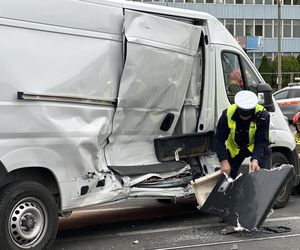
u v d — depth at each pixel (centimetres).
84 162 614
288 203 885
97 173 634
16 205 544
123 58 654
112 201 646
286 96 2170
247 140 685
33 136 561
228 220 663
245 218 650
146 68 672
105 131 641
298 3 5875
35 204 561
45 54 573
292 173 682
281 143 842
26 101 554
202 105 754
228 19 5681
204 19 755
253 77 825
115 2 646
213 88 760
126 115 669
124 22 651
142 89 675
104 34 634
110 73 642
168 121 725
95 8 624
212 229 705
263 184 666
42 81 569
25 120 552
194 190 704
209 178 708
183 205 880
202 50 755
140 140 702
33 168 573
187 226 726
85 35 613
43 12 572
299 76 5328
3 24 539
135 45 655
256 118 670
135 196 671
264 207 652
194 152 745
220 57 768
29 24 559
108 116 645
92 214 817
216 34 768
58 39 587
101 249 614
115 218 787
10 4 545
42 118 567
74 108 602
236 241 636
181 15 725
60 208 593
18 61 549
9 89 540
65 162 592
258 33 5797
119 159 673
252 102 652
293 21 5881
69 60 596
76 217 797
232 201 670
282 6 5825
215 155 773
